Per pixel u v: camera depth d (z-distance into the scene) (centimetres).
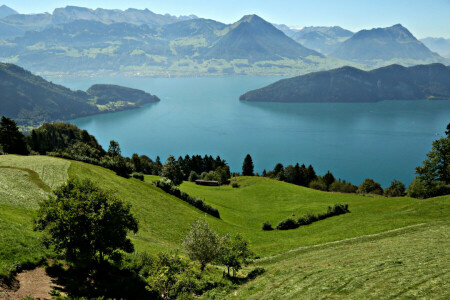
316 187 14888
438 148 7594
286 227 6944
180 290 2959
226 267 4059
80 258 2831
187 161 17388
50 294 2139
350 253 3603
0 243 2527
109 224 2620
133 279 2862
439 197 6088
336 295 2384
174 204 7362
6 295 1952
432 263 2664
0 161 6512
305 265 3406
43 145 13775
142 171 15338
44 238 2684
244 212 8981
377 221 5541
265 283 3089
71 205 2553
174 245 4950
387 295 2203
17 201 4131
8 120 10619
